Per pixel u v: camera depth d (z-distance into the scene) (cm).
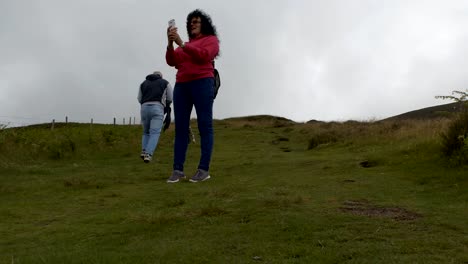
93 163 1002
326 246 318
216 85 672
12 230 415
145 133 893
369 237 336
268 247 320
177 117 670
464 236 336
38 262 304
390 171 689
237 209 436
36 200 554
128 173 796
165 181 684
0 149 992
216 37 655
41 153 1078
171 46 629
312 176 669
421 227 363
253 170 770
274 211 420
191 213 432
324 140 1366
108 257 307
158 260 299
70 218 455
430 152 782
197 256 305
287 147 1479
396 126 1498
